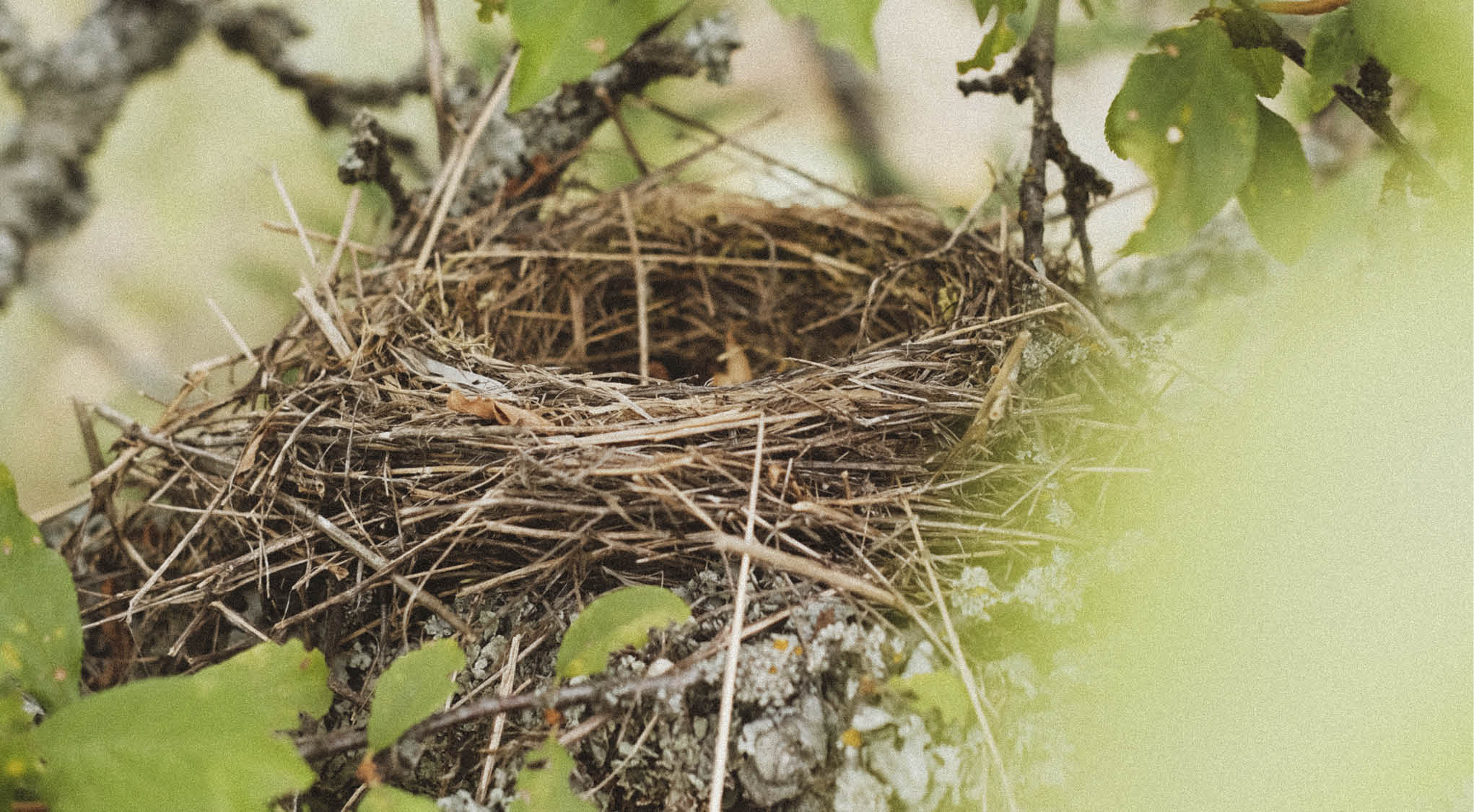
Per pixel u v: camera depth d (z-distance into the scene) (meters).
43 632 0.46
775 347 0.62
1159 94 0.46
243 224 0.89
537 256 0.59
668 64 0.61
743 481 0.50
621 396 0.52
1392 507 0.43
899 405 0.51
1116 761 0.47
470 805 0.47
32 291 0.84
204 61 0.88
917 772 0.47
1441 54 0.45
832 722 0.47
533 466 0.49
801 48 1.09
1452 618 0.42
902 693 0.47
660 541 0.49
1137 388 0.52
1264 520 0.44
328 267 0.57
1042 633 0.48
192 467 0.53
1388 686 0.43
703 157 0.83
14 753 0.43
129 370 0.86
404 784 0.49
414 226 0.60
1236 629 0.44
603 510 0.49
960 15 1.11
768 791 0.47
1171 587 0.46
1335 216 0.60
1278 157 0.47
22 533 0.46
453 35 0.77
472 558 0.50
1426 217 0.49
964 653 0.48
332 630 0.50
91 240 0.87
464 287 0.57
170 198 0.88
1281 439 0.44
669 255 0.62
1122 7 0.78
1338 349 0.44
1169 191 0.46
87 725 0.43
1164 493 0.49
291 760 0.43
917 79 1.09
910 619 0.48
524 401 0.52
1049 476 0.50
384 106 0.67
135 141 0.88
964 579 0.48
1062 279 0.57
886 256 0.60
